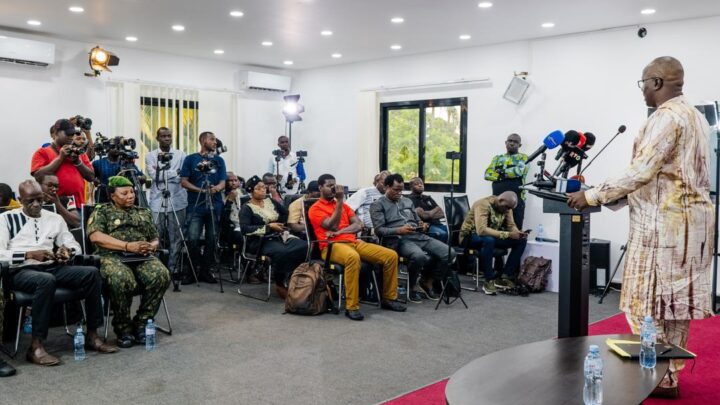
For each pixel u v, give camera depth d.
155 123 8.36
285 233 5.48
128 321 4.07
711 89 5.98
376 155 8.77
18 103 7.20
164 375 3.51
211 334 4.36
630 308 2.96
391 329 4.56
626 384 2.05
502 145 7.49
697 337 4.36
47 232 4.02
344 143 9.23
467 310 5.21
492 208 6.00
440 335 4.42
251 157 9.43
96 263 4.03
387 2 5.60
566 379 2.07
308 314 4.91
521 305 5.43
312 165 9.67
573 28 6.58
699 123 2.84
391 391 3.30
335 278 5.94
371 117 8.75
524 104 7.25
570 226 3.12
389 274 5.13
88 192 7.05
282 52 8.23
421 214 6.50
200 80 8.80
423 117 8.31
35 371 3.55
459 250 6.06
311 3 5.68
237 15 6.18
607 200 2.83
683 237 2.80
